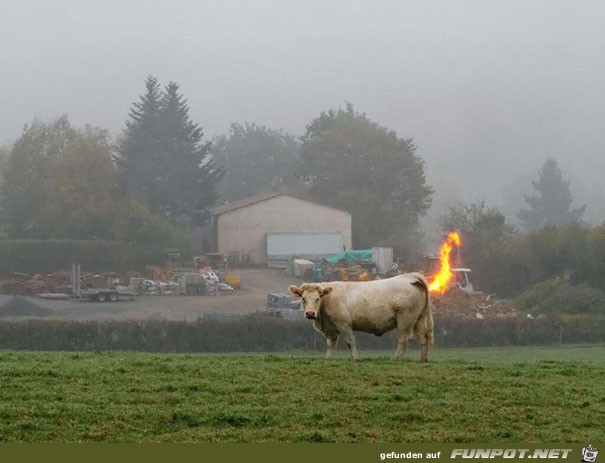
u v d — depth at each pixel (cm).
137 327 5522
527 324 5928
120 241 10631
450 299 7375
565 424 1712
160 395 1805
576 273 8694
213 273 9288
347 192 13612
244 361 2178
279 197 11069
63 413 1677
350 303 2416
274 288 9325
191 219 12938
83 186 11600
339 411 1736
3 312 7294
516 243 9281
